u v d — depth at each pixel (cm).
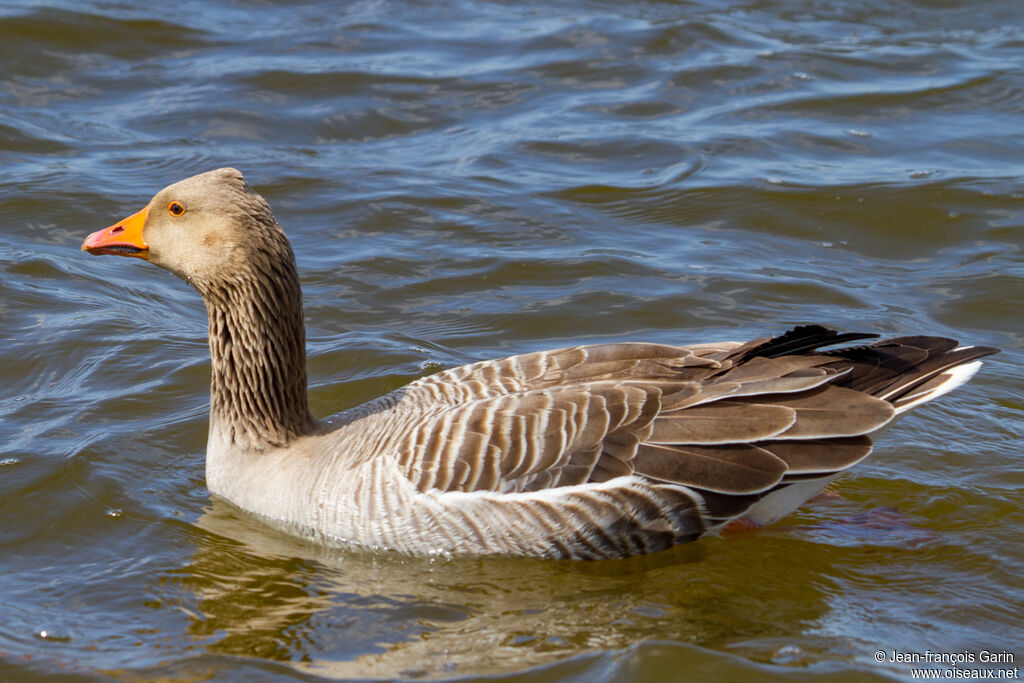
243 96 2341
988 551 1173
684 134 2256
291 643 1019
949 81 2480
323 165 2114
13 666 976
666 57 2589
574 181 2088
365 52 2575
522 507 1106
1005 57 2609
